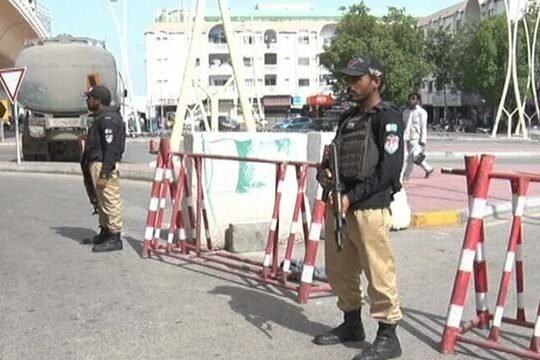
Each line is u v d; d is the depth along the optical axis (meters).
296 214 7.24
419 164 15.93
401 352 5.19
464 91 68.12
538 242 9.61
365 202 4.97
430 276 7.62
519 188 5.23
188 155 8.45
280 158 9.45
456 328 5.23
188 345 5.41
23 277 7.54
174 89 99.56
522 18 58.03
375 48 58.31
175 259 8.38
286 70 104.94
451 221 11.01
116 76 23.11
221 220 9.07
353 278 5.34
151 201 8.55
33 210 12.47
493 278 7.55
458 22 89.44
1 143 40.66
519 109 47.72
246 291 6.96
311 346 5.40
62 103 22.52
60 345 5.41
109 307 6.41
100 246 8.83
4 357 5.16
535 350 5.04
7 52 53.84
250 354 5.23
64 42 23.19
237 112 56.78
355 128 5.01
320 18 106.62
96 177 8.74
